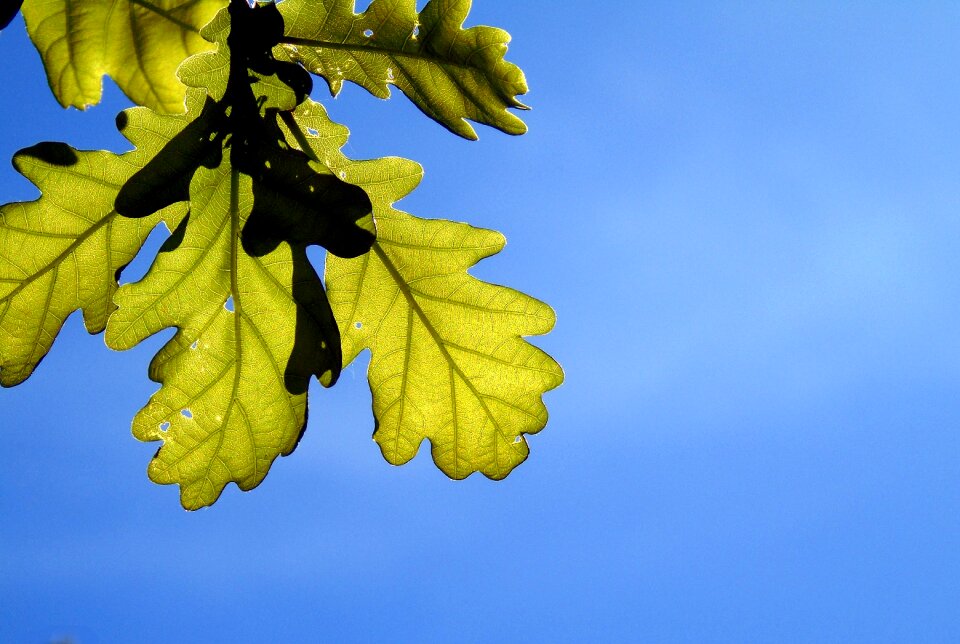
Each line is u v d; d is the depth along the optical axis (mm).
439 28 917
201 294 944
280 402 955
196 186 928
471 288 963
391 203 953
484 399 974
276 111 920
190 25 863
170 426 953
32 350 938
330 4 916
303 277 944
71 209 931
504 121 928
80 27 863
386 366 969
